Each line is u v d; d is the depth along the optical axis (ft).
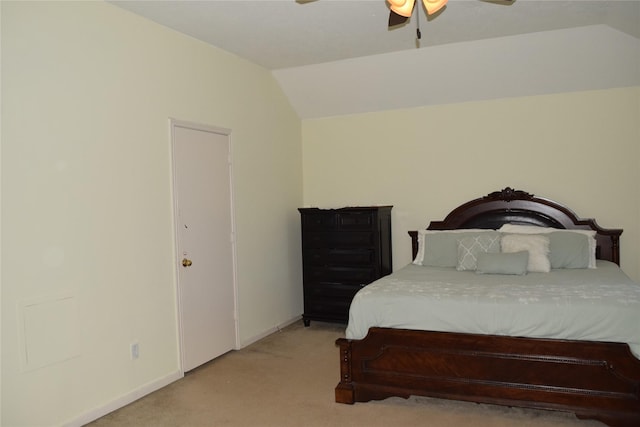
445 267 14.43
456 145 16.51
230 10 10.91
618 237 14.39
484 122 16.10
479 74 15.02
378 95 16.80
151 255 11.36
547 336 9.06
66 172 9.36
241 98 14.89
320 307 16.88
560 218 14.99
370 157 17.83
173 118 12.07
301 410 10.13
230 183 14.28
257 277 15.56
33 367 8.71
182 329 12.21
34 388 8.75
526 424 9.21
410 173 17.22
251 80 15.43
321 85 16.80
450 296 10.03
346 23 12.00
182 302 12.25
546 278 11.70
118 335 10.45
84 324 9.68
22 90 8.57
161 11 10.87
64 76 9.34
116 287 10.41
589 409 8.80
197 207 12.87
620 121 14.52
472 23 12.32
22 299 8.55
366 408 10.15
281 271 17.03
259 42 13.35
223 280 13.88
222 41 13.19
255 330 15.38
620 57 13.52
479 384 9.49
